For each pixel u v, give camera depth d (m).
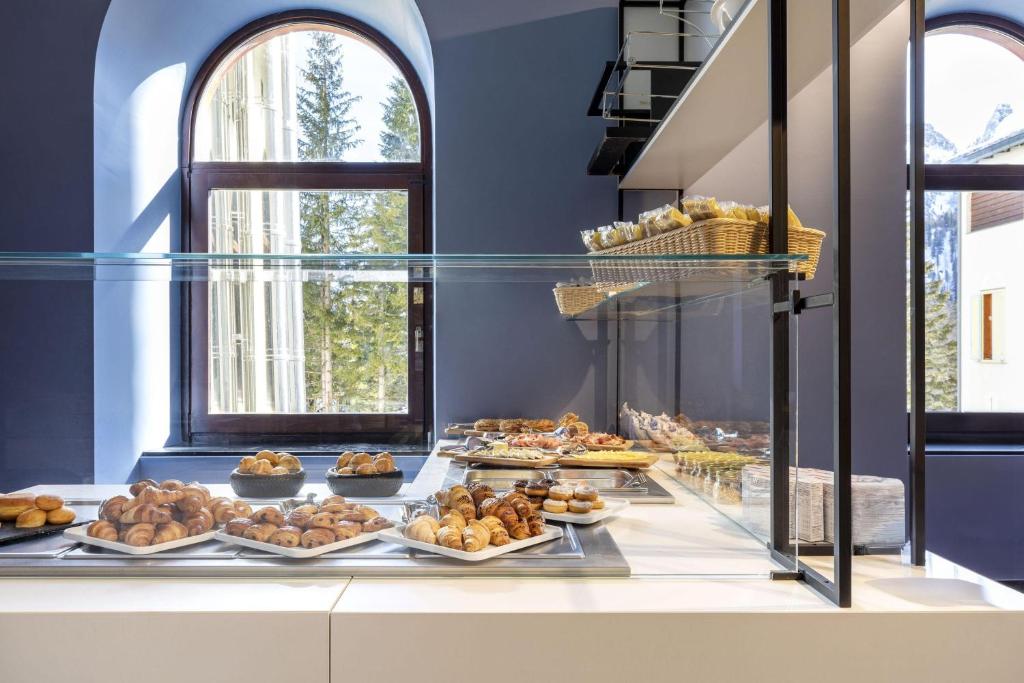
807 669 0.86
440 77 2.61
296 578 0.96
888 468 2.40
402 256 1.03
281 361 1.26
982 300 2.84
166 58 2.71
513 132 2.62
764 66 1.39
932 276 2.84
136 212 2.65
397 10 2.68
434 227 2.63
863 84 2.45
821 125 2.46
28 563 0.96
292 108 2.92
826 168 2.46
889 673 0.86
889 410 2.41
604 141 2.04
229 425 1.22
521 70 2.62
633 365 1.41
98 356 1.09
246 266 1.06
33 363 1.06
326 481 1.18
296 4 2.82
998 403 2.83
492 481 1.30
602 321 1.42
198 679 0.84
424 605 0.87
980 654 0.86
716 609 0.86
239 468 1.14
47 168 2.47
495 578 0.97
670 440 1.34
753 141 2.42
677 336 1.30
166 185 2.80
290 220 2.89
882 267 2.44
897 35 2.44
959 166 2.82
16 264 1.02
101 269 1.06
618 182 2.61
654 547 1.08
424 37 2.66
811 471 1.24
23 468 1.05
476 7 2.61
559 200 2.62
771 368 1.04
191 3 2.62
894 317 2.44
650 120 2.00
